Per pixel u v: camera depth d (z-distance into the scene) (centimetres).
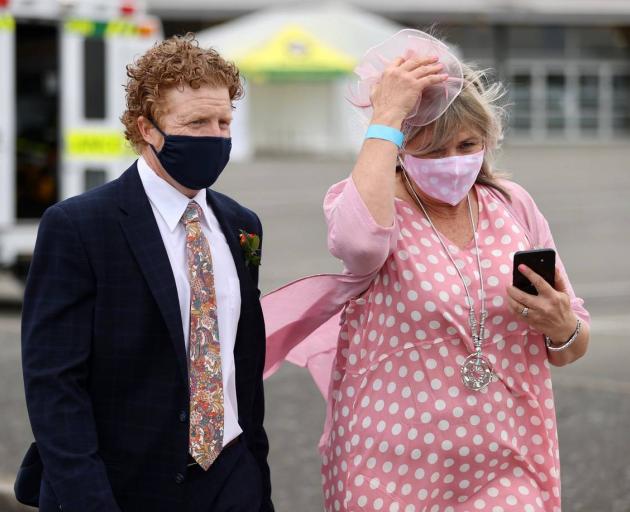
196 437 784
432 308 816
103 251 773
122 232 779
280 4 10000
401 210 848
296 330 905
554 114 10825
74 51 3125
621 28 10750
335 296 867
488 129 835
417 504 827
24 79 3080
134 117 791
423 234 841
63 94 3112
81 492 740
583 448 1683
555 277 818
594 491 1496
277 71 7794
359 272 827
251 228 856
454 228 855
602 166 7694
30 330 767
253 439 844
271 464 1623
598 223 4806
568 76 10806
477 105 827
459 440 820
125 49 3206
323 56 7794
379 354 835
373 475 834
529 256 804
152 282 773
